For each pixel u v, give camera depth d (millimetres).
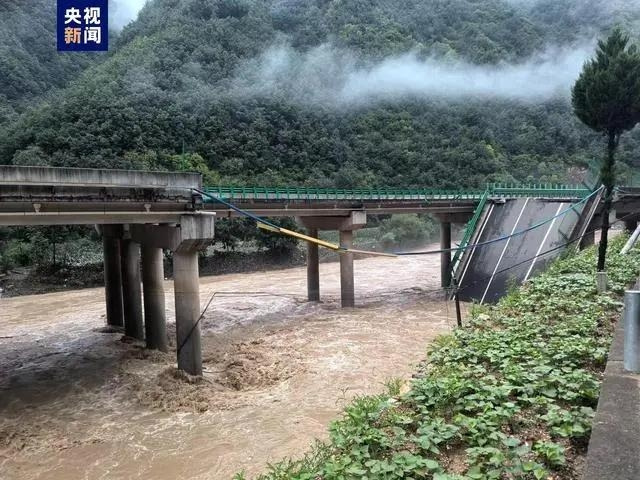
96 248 65875
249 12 136375
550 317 14500
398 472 6922
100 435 18344
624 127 18484
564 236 37688
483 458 7242
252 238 72000
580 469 6832
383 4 164250
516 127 125125
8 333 34406
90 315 39312
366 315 37188
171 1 135500
